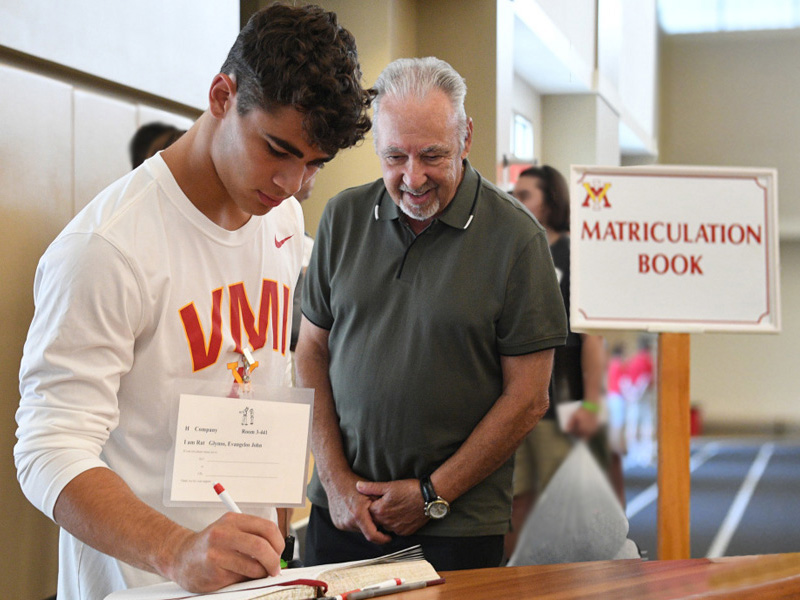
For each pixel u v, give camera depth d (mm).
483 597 1009
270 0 3389
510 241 1650
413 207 1629
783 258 12750
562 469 2682
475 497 1652
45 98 1920
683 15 12859
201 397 1109
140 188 1188
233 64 1102
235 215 1270
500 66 3725
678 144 13266
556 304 1677
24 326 1887
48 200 1933
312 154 1098
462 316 1626
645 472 5770
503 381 1688
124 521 998
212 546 967
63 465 1028
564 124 5641
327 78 1034
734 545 5250
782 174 12875
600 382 2717
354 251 1763
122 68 2156
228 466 1118
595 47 5812
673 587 1050
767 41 12781
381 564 1146
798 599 1071
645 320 1565
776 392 12469
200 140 1194
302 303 1879
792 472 8328
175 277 1198
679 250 1587
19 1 1815
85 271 1083
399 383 1652
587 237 1581
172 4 2363
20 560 1896
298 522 3135
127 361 1150
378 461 1680
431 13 3746
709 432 12289
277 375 1385
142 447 1208
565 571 1145
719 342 12633
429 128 1574
